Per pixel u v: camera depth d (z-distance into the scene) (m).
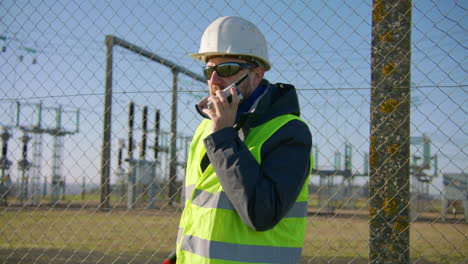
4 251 5.90
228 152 1.63
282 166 1.65
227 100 1.72
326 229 7.12
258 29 2.10
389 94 2.83
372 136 2.88
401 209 2.80
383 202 2.84
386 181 2.84
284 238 1.76
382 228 2.83
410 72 2.81
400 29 2.83
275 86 1.97
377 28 2.87
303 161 1.69
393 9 2.85
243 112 1.95
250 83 1.99
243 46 2.00
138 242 6.89
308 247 6.23
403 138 2.81
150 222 7.12
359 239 6.50
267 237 1.72
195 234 1.80
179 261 1.83
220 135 1.66
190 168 2.08
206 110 1.75
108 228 6.95
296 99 1.92
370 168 2.88
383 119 2.84
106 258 5.96
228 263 1.69
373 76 2.87
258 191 1.58
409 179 2.81
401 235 2.79
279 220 1.64
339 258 5.54
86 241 6.64
